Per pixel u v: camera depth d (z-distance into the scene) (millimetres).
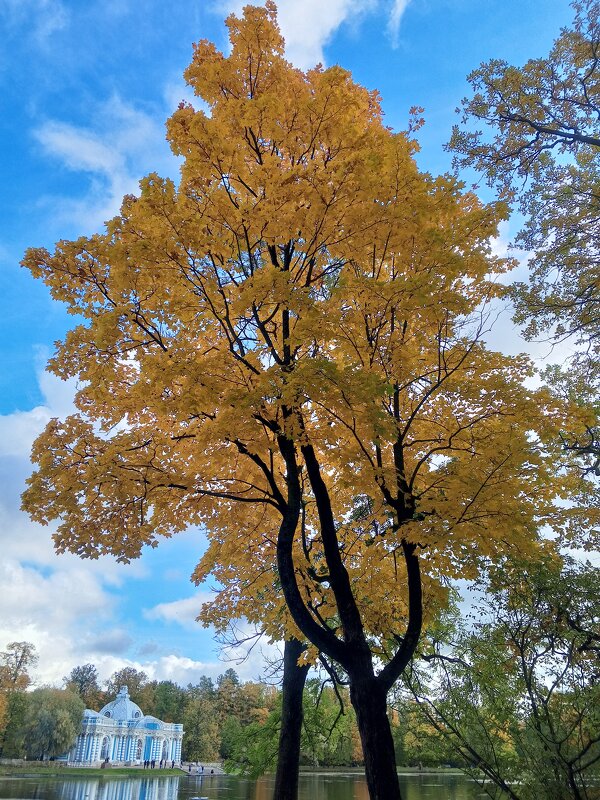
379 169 5973
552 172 10359
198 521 7941
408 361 6441
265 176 6098
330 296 6863
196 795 31359
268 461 8141
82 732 64688
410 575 6633
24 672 61750
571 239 10031
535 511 7062
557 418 6441
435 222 6797
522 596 7480
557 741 6398
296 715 10977
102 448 6816
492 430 6797
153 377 5949
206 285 6441
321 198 5984
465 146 10586
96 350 6625
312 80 7520
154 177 5684
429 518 6223
